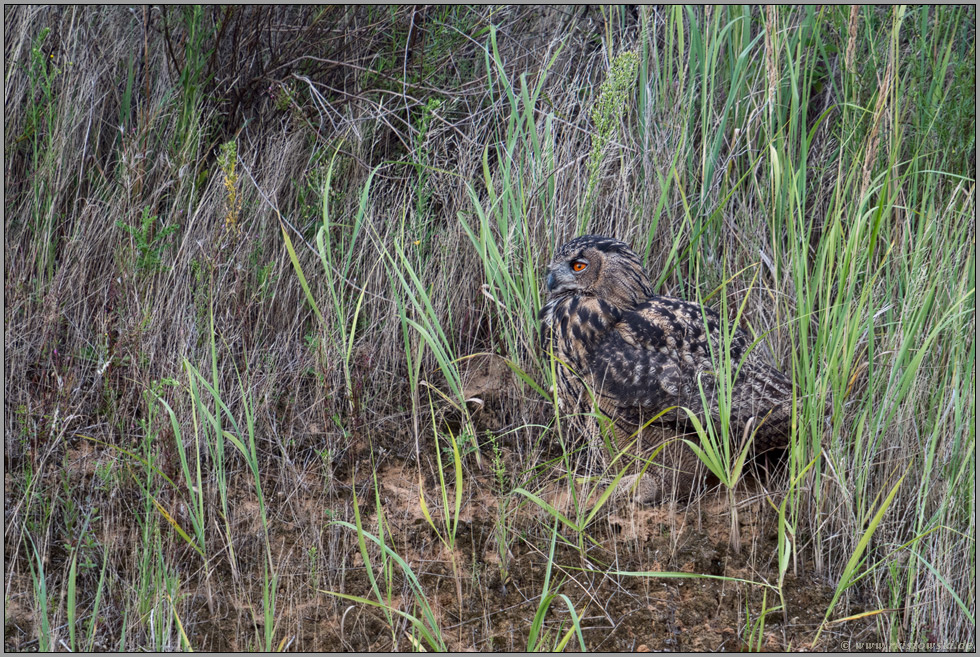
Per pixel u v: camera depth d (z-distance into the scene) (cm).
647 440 873
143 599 695
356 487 874
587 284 882
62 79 1020
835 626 734
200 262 947
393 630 691
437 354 813
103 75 1095
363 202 892
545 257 1009
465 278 1044
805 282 873
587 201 984
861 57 1112
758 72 1080
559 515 737
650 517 855
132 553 769
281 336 982
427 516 749
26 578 739
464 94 1166
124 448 834
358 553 799
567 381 898
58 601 721
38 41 955
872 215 957
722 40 1041
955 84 1054
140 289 880
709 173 1017
